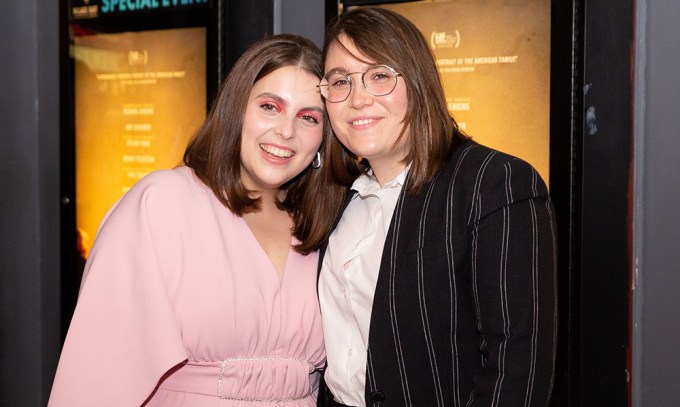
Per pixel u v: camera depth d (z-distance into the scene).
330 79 1.66
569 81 2.15
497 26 2.26
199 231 1.78
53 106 3.37
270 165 1.81
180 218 1.77
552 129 2.19
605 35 2.16
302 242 1.88
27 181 3.45
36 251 3.46
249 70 1.81
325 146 1.87
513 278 1.41
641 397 2.25
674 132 2.17
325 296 1.78
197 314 1.73
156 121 2.94
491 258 1.43
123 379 1.68
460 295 1.50
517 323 1.40
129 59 2.97
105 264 1.72
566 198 2.18
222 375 1.76
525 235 1.42
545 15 2.19
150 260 1.71
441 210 1.53
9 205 3.48
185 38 2.83
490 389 1.41
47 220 3.43
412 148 1.58
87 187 3.14
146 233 1.72
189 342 1.74
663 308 2.21
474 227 1.46
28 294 3.49
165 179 1.80
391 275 1.56
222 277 1.76
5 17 3.42
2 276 3.53
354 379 1.66
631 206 2.20
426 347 1.53
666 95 2.17
